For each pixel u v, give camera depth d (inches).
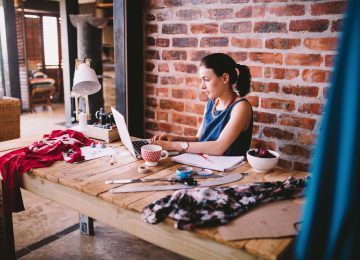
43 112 275.9
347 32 24.5
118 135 82.0
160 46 104.3
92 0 270.2
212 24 92.4
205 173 59.2
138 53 107.9
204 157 67.7
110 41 261.7
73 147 72.4
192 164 64.4
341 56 24.9
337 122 25.6
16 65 250.2
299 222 41.7
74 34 190.4
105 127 81.2
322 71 78.6
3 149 74.4
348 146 24.7
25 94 267.7
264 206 45.6
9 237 69.4
